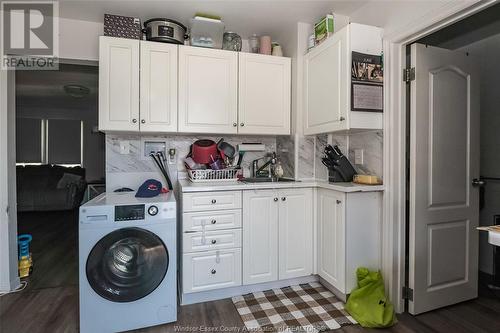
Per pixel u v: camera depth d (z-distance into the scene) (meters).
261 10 2.24
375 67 1.96
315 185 2.30
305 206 2.31
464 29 2.33
